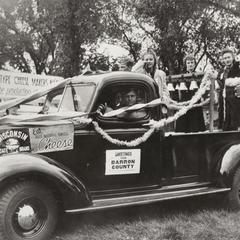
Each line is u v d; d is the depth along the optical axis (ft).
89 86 16.42
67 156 15.53
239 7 63.26
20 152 14.69
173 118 17.60
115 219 17.15
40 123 15.14
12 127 14.75
